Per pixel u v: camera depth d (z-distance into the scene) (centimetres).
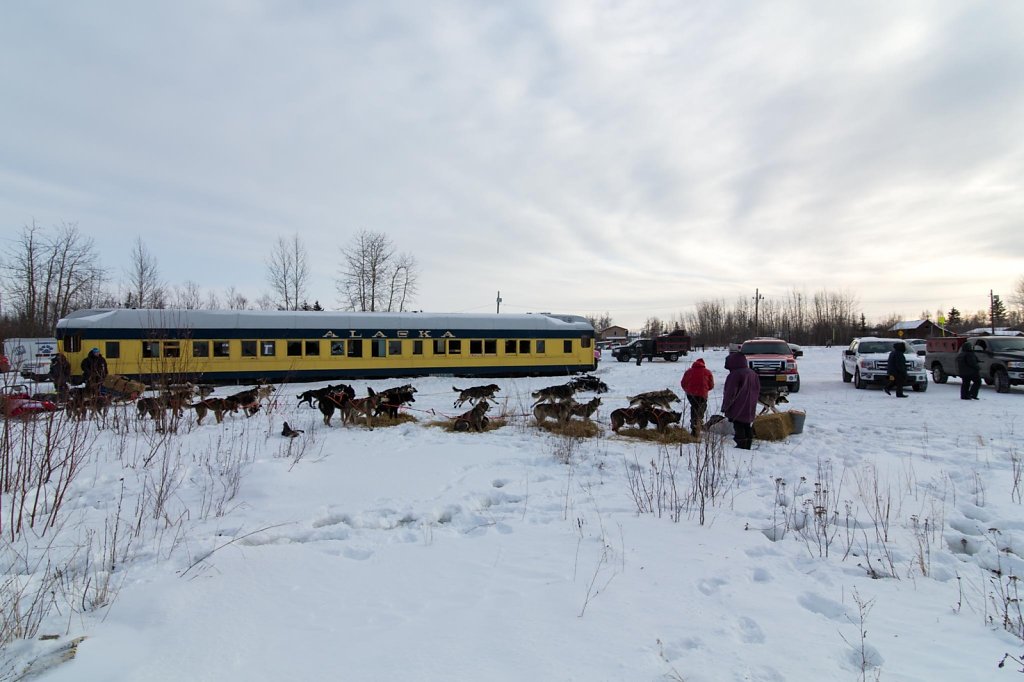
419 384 2241
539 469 798
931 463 813
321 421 1248
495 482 732
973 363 1569
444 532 534
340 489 679
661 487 683
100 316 1920
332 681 285
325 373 2244
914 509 596
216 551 463
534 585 406
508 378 2545
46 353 1867
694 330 10688
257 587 400
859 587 407
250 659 306
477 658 307
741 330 9800
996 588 406
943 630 344
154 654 311
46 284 3797
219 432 1078
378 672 293
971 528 541
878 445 956
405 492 668
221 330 2081
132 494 642
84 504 605
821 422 1215
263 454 867
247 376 2119
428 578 420
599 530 533
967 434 1053
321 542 502
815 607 382
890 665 303
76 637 328
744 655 310
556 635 332
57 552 459
